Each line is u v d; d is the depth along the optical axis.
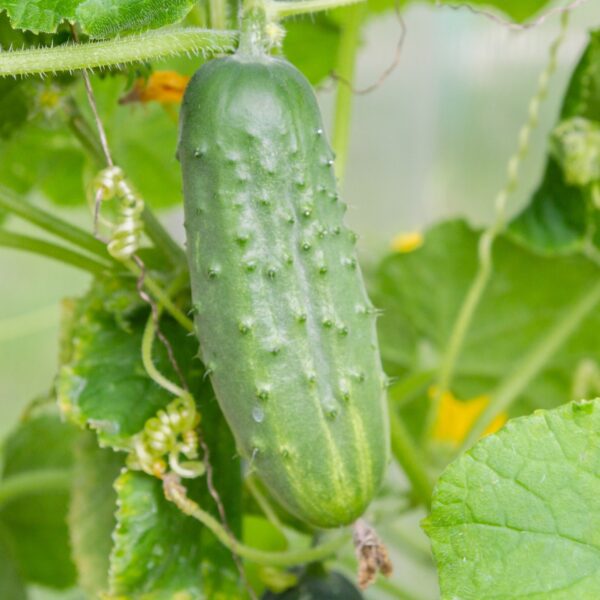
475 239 0.71
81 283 1.12
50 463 0.70
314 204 0.48
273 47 0.51
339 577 0.59
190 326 0.54
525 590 0.46
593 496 0.47
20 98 0.56
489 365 0.72
